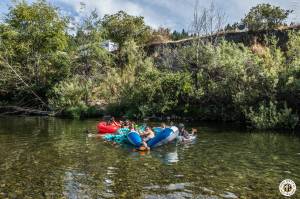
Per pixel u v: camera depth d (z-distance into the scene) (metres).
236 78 26.20
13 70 38.06
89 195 10.07
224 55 28.89
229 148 16.94
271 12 37.81
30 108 36.84
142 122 27.75
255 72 25.59
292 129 22.92
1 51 39.00
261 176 12.02
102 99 35.22
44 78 38.69
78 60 39.97
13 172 12.50
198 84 29.05
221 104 27.62
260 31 38.16
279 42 36.44
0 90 39.31
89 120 30.30
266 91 24.42
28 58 39.75
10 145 17.91
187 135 19.44
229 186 10.89
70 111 33.00
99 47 39.91
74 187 10.80
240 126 24.75
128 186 10.88
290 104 24.31
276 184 11.12
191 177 11.88
